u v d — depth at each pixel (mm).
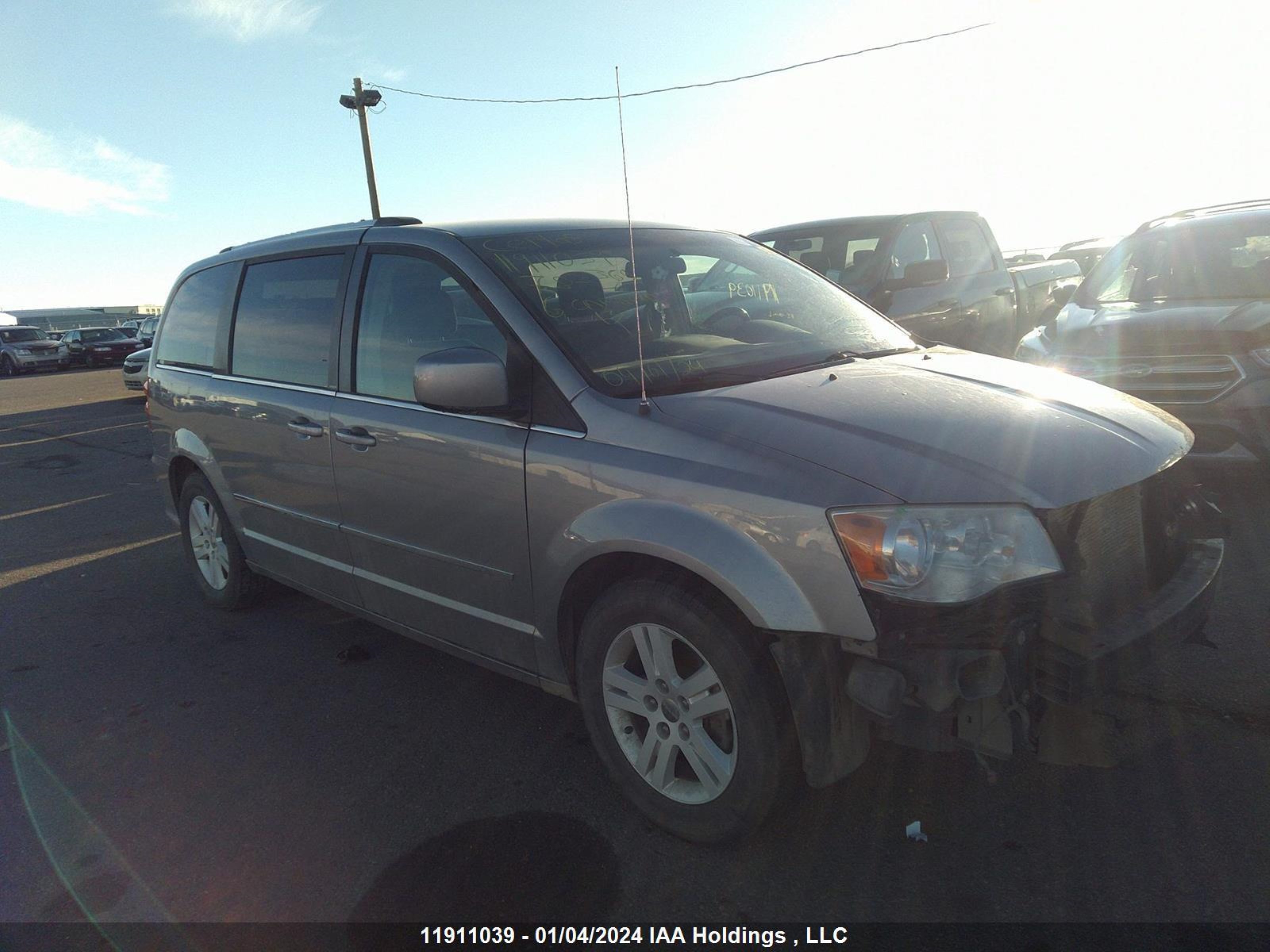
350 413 3549
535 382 2924
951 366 3227
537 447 2834
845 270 7582
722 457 2475
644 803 2764
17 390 23141
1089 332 5871
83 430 13383
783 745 2426
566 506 2746
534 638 2998
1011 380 3045
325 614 4848
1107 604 2430
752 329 3463
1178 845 2520
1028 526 2260
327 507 3781
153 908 2576
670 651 2605
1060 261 11359
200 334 4730
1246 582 4199
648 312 3283
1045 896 2371
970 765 2957
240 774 3271
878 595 2211
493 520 3002
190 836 2912
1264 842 2506
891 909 2371
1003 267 9234
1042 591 2250
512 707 3660
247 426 4184
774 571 2314
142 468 9641
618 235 3691
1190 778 2807
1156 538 2678
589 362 2902
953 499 2244
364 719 3631
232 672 4164
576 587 2824
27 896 2660
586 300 3178
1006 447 2451
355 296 3664
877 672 2229
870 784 2889
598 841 2746
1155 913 2287
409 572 3451
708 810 2590
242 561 4730
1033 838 2598
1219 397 5047
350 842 2826
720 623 2438
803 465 2377
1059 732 2320
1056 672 2250
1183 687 3318
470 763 3244
